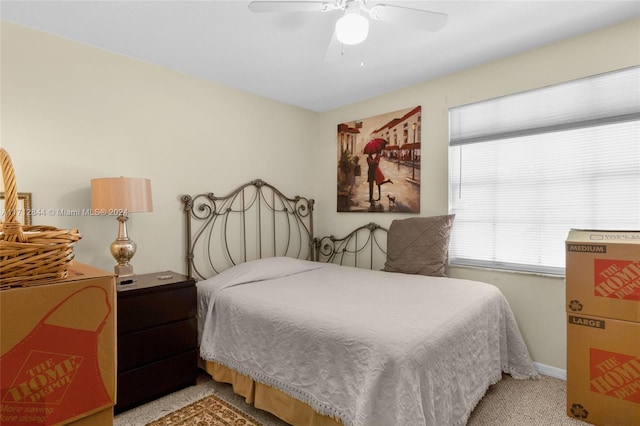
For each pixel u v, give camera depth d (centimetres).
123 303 196
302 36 227
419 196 314
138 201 220
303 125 390
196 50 246
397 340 143
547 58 242
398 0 189
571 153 239
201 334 238
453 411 159
